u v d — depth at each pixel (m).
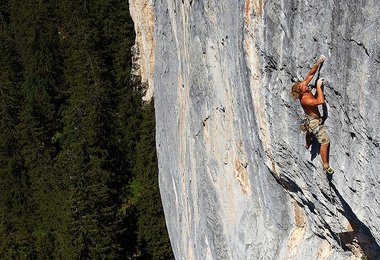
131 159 41.06
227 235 17.89
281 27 10.95
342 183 11.05
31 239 37.16
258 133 13.48
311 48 10.36
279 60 11.40
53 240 35.53
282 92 11.74
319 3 9.80
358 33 9.11
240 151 15.53
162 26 23.45
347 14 9.25
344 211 11.72
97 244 33.09
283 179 13.50
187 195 21.31
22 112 43.50
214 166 17.83
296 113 11.66
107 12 45.66
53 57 46.56
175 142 22.55
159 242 33.50
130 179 40.88
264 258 15.56
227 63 14.67
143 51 38.41
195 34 17.27
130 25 45.66
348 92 9.76
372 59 8.99
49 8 48.75
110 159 39.78
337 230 12.43
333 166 11.06
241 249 16.70
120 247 34.28
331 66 10.01
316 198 12.52
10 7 54.62
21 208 40.22
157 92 25.73
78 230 32.81
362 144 9.99
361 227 11.64
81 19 45.69
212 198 18.45
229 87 14.96
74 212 32.69
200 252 20.52
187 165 20.67
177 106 21.83
